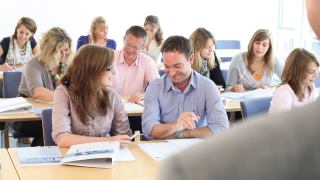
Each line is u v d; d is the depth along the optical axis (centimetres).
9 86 346
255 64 372
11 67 443
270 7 674
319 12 43
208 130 225
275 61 373
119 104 229
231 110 301
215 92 235
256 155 37
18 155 191
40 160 183
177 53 225
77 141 204
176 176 37
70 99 217
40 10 604
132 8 641
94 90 214
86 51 215
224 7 681
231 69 378
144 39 337
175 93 235
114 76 333
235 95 338
